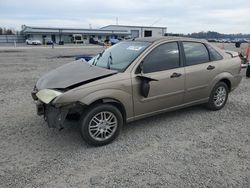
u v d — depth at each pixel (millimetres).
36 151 4301
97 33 84688
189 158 4094
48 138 4773
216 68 5914
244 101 7160
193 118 5781
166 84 5035
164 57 5113
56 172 3701
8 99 7305
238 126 5391
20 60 18844
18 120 5656
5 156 4141
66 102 4047
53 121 4254
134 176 3609
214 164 3928
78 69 4832
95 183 3455
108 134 4547
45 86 4465
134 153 4246
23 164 3912
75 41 71938
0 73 12172
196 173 3688
